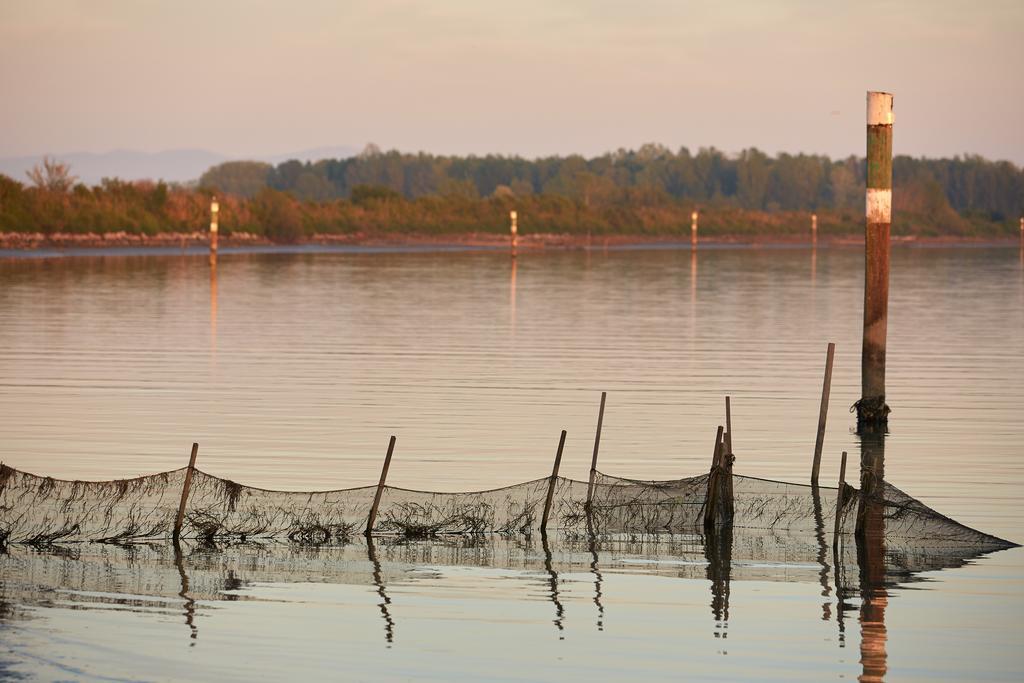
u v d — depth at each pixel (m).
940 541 34.97
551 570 32.66
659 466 45.41
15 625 27.78
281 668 25.53
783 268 189.00
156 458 45.41
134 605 29.38
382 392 61.22
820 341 85.00
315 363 72.06
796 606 29.64
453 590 30.91
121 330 88.50
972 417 55.22
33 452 46.28
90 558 33.50
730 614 29.08
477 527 36.03
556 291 132.88
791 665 25.91
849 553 34.16
